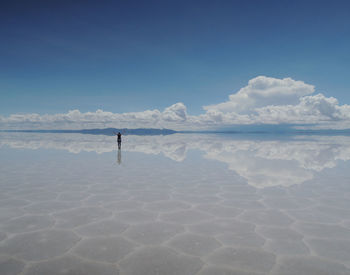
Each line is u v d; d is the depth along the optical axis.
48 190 6.27
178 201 5.36
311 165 10.73
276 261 2.89
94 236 3.56
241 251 3.13
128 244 3.32
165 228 3.87
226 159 12.92
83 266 2.78
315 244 3.33
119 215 4.45
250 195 5.89
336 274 2.63
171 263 2.85
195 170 9.47
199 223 4.08
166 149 19.69
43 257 2.96
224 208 4.88
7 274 2.60
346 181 7.47
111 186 6.77
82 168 9.83
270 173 8.86
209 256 3.01
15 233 3.64
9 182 7.19
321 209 4.81
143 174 8.59
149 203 5.21
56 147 20.61
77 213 4.55
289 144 27.94
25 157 13.39
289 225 4.00
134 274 2.62
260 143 30.39
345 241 3.42
